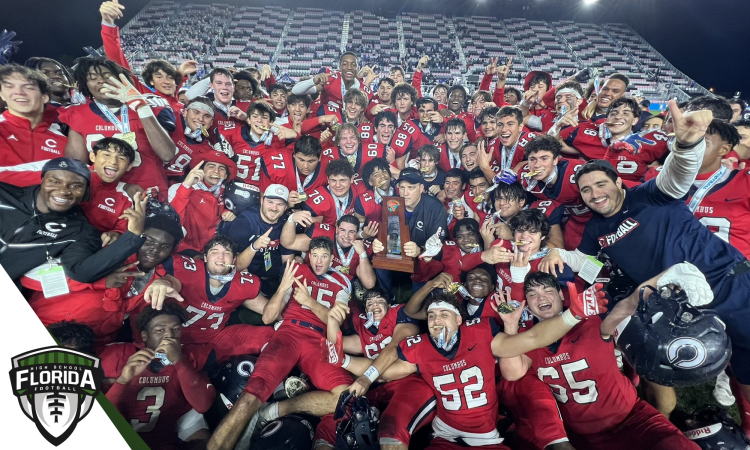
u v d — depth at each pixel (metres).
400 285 3.03
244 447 2.28
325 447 2.26
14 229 2.69
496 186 3.43
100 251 2.74
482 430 2.37
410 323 2.75
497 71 4.73
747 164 2.78
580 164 3.27
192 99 3.86
